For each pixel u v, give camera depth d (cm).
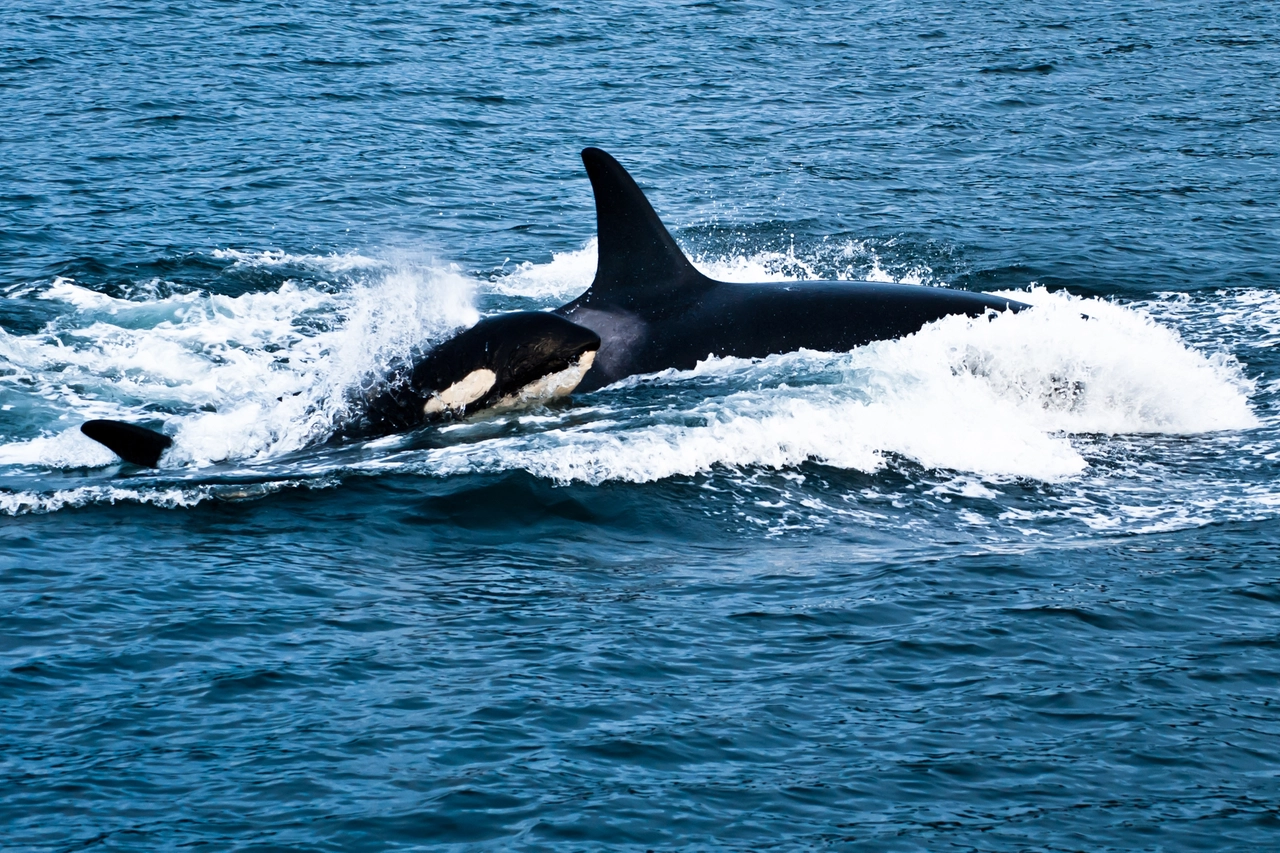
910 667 4184
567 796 3497
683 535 5200
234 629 4319
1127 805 3528
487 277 9125
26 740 3691
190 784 3516
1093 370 6569
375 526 5169
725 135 13200
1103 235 9912
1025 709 3953
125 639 4238
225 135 12419
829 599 4638
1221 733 3847
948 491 5681
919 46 17538
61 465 5841
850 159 12369
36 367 7275
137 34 16488
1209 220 10288
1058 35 18250
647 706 3925
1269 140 12900
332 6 18762
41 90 13625
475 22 18225
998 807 3512
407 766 3603
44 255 9144
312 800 3459
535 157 12288
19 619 4344
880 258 9531
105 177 10994
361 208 10600
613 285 7144
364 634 4316
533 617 4466
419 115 13500
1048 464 5962
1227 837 3406
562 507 5353
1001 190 11306
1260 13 19825
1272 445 6241
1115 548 5128
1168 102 14538
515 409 6412
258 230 9938
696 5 19900
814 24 18850
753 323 6900
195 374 7256
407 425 6281
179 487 5438
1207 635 4409
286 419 6256
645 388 6644
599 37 17612
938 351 6575
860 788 3572
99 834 3316
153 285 8700
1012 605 4600
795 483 5669
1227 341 7669
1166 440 6344
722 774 3616
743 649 4278
